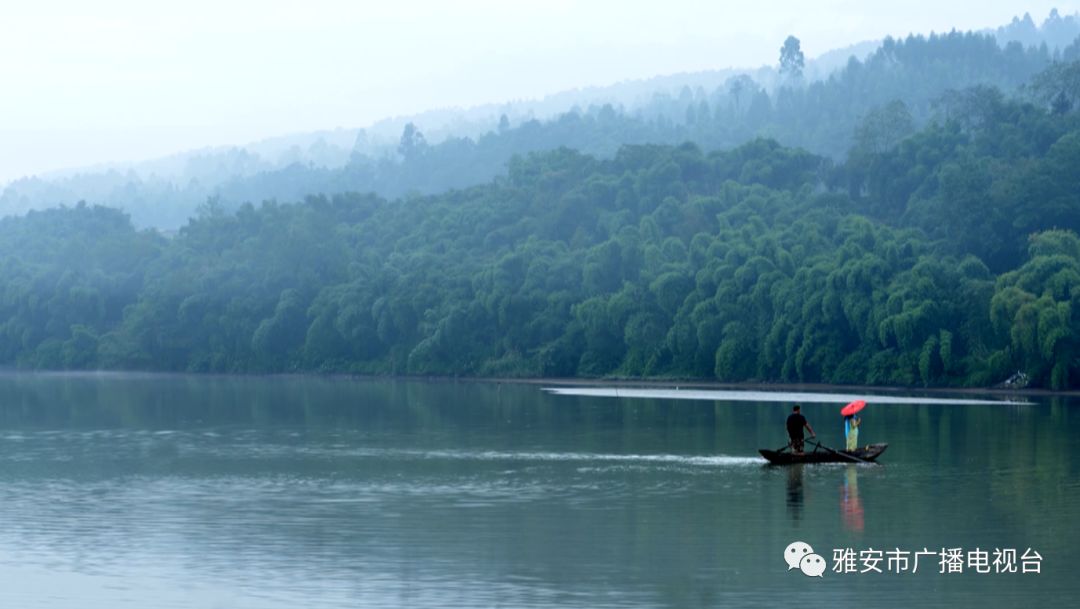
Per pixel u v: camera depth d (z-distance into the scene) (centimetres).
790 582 5119
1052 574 5206
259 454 9644
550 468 8519
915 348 19138
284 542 5925
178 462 9106
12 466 8919
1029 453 9138
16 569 5409
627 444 10169
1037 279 18012
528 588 5038
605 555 5597
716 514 6556
